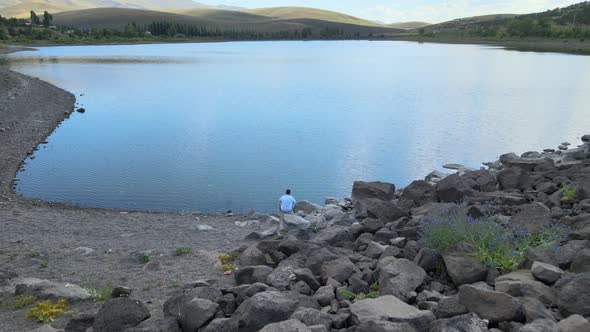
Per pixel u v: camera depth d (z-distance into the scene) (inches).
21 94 2326.5
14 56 6279.5
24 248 666.8
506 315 285.4
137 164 1358.3
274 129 1871.3
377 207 615.5
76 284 503.8
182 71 4480.8
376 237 522.9
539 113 2235.5
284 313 318.3
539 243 409.1
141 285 495.8
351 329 297.0
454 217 453.4
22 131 1724.9
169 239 736.3
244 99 2728.8
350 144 1610.5
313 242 503.2
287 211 772.0
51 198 1051.3
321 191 1128.2
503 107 2423.7
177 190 1127.6
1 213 889.5
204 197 1079.6
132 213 941.8
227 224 856.9
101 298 447.5
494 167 1151.6
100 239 734.5
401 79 3863.2
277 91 3105.3
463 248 387.2
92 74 4047.7
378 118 2122.3
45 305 413.7
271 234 721.0
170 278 517.7
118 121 2049.7
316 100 2704.2
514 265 368.2
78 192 1101.7
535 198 662.5
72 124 1964.8
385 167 1341.0
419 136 1737.2
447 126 1924.2
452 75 4151.1
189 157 1441.9
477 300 298.7
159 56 6771.7
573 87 3230.8
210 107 2445.9
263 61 5974.4
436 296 340.8
